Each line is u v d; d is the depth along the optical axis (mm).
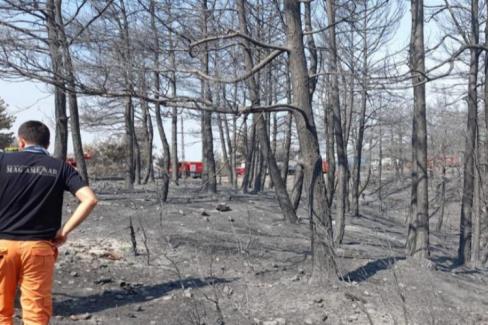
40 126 4746
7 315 4449
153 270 9055
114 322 6723
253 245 11328
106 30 7652
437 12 12750
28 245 4391
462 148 28141
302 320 7242
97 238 11047
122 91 7320
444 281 10234
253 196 20766
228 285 8430
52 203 4547
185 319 6820
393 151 37875
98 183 26328
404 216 25703
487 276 12281
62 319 6664
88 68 7445
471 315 8047
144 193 18188
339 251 11359
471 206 13664
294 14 8445
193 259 9758
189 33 8508
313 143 8672
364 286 8789
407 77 9172
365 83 9805
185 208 15062
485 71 14375
